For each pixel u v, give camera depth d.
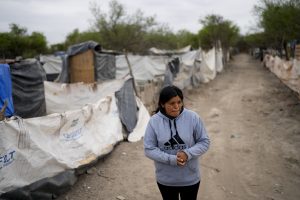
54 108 9.18
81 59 13.45
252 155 6.78
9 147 4.08
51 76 16.94
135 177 5.65
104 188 5.17
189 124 2.92
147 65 19.14
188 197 3.12
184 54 21.52
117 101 8.05
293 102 12.47
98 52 14.19
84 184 5.26
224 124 9.79
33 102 8.34
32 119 4.53
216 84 21.06
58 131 5.12
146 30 33.28
